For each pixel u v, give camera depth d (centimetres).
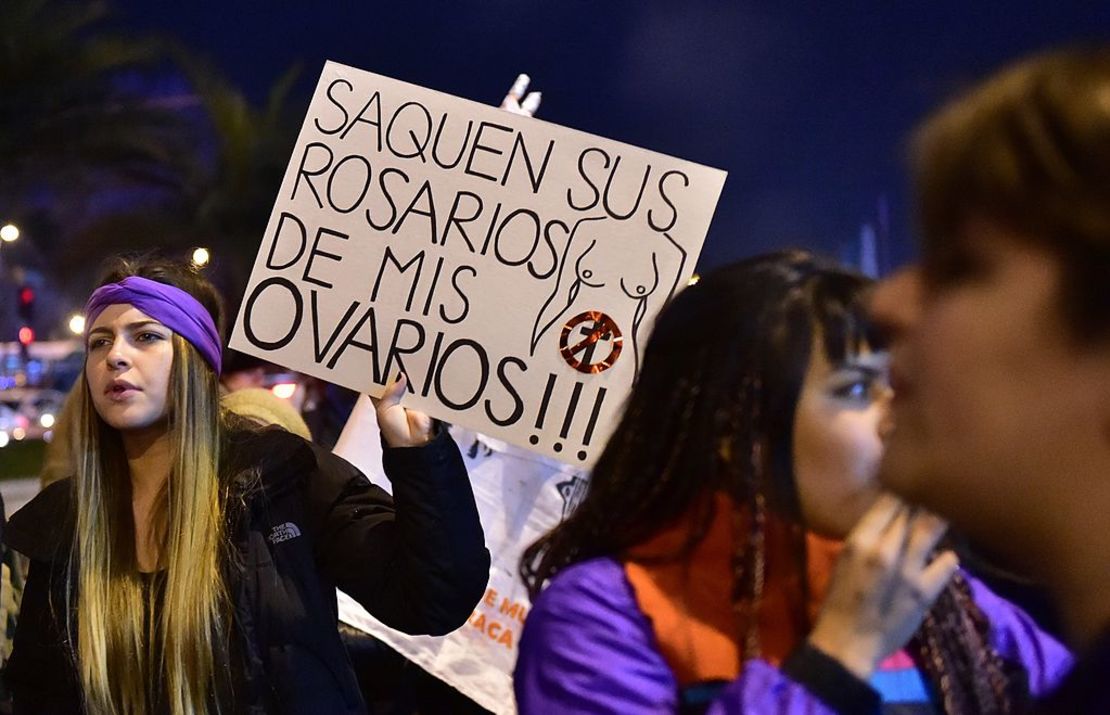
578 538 139
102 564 216
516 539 278
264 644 208
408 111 246
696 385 129
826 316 123
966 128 67
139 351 218
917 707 125
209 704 205
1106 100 62
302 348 242
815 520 125
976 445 67
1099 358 62
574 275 236
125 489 225
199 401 220
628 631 126
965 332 66
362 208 245
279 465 217
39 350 2088
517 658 134
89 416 224
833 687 107
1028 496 66
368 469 283
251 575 210
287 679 206
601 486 138
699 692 123
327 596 220
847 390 123
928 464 70
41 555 220
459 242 241
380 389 238
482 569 218
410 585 211
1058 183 62
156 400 218
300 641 209
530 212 239
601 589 129
